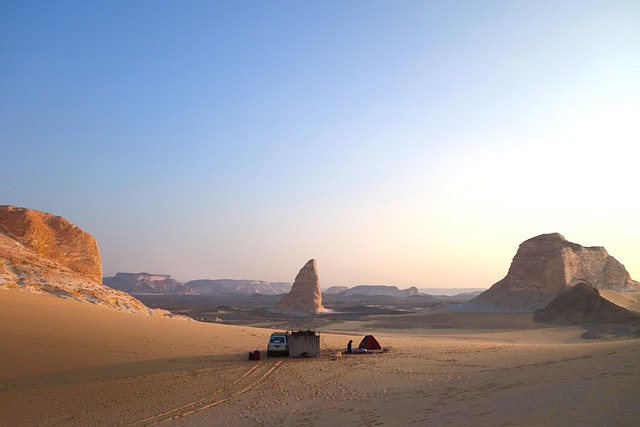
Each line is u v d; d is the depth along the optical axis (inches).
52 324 1439.5
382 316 5182.1
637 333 2952.8
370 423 511.8
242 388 855.7
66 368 1081.4
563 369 678.5
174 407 716.7
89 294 2069.4
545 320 3880.4
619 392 458.0
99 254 2659.9
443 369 939.3
